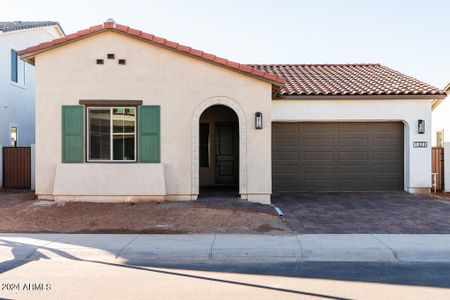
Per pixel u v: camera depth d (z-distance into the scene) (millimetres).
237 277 7016
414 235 9828
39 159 13172
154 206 12414
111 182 13000
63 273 7230
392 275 7109
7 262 7977
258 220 11070
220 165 18219
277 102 16203
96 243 9078
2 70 18875
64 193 12977
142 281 6766
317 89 16422
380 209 13031
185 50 13125
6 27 19250
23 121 21141
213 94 13391
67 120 13164
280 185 16656
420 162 16094
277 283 6656
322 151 16719
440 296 6012
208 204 12695
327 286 6492
